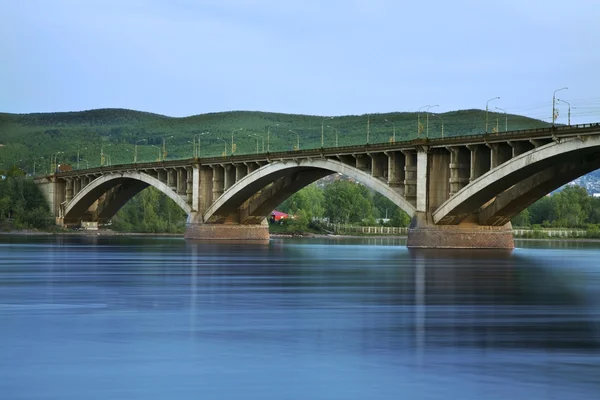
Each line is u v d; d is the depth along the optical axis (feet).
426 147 353.72
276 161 440.45
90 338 125.08
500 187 330.34
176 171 540.52
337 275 242.99
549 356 112.68
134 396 91.76
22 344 119.96
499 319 148.05
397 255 352.69
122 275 238.68
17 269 262.88
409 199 366.84
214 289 197.98
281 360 109.40
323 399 91.04
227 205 499.51
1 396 91.61
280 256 352.69
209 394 92.58
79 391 93.61
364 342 122.42
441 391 94.17
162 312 154.20
